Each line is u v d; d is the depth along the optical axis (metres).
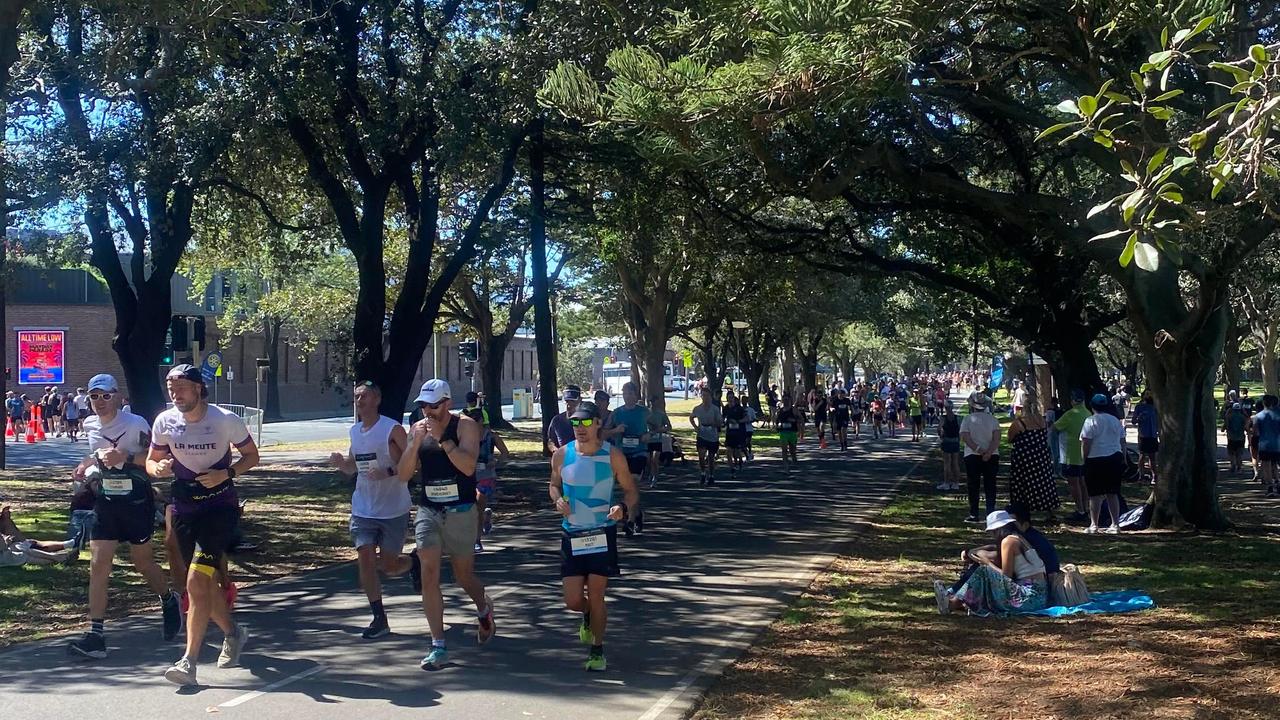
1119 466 13.94
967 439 15.57
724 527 15.11
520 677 7.18
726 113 9.36
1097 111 6.04
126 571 11.27
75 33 15.62
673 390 104.94
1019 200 13.42
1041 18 11.73
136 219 18.77
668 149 9.64
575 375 85.81
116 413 7.76
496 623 8.82
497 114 16.95
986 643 7.96
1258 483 22.52
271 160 19.77
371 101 17.91
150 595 10.09
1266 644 7.57
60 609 9.42
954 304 24.55
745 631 8.56
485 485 13.89
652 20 13.22
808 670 7.32
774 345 52.09
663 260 31.31
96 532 7.70
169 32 13.17
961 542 13.59
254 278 48.25
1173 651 7.43
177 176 16.00
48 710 6.43
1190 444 14.15
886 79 9.38
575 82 9.66
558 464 7.37
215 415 7.09
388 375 19.70
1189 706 6.09
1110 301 27.27
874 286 25.45
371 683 7.02
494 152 17.67
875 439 39.47
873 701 6.50
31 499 18.73
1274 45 6.62
